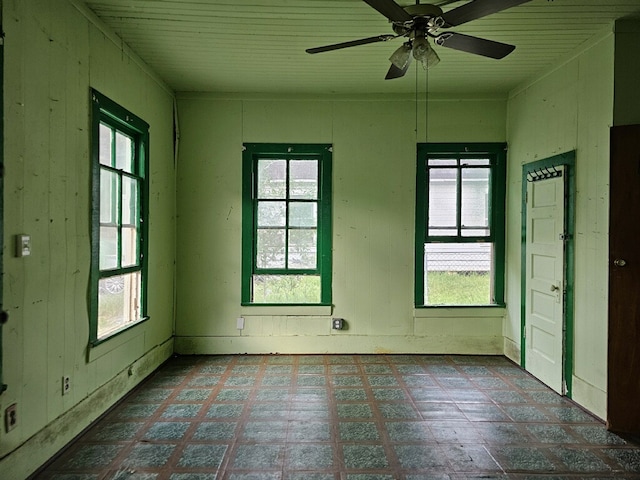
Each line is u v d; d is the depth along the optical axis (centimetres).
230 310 438
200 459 235
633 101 278
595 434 268
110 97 299
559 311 335
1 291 195
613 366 271
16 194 205
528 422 284
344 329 440
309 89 425
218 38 312
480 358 429
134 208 351
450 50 331
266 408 304
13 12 202
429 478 219
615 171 269
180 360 417
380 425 278
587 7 263
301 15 279
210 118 436
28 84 213
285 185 446
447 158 447
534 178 376
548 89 359
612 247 270
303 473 222
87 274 270
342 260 439
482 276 448
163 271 404
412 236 441
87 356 269
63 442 244
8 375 200
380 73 383
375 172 440
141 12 275
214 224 438
